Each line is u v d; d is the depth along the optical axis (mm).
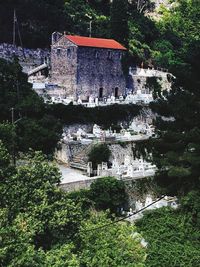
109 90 78875
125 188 51812
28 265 22359
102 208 47500
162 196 44156
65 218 26922
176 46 119875
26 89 64188
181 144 38500
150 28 117375
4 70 62062
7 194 27141
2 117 58719
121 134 65125
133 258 29234
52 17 95875
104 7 118062
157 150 40188
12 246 22562
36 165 29500
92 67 75188
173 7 142375
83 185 49906
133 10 125688
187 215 35969
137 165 57844
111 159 58906
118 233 30359
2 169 28844
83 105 67562
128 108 72875
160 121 41656
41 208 26688
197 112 39188
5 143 47344
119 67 80000
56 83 76000
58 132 58906
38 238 27094
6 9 90625
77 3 110562
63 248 25625
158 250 32312
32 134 55062
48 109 62781
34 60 88875
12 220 25484
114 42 81062
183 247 32938
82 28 99250
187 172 36000
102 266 27188
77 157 57688
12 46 87688
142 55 103812
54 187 29078
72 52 73125
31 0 95312
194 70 40375
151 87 91000
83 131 65062
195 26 131000
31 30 91875
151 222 36438
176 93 41375
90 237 29516
